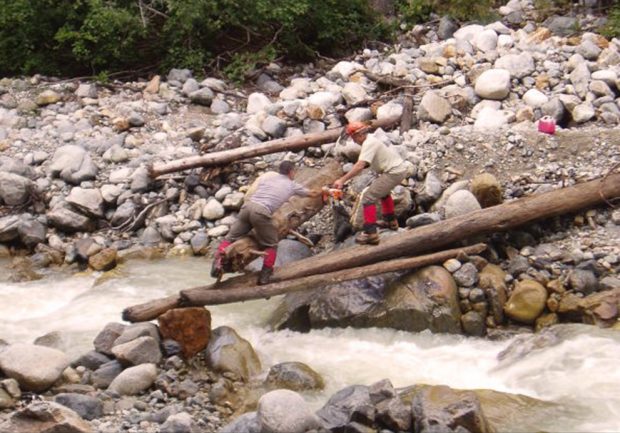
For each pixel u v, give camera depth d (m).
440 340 8.25
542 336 7.93
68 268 10.41
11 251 10.87
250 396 7.17
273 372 7.41
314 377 7.39
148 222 10.99
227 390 7.19
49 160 11.83
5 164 11.59
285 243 9.92
